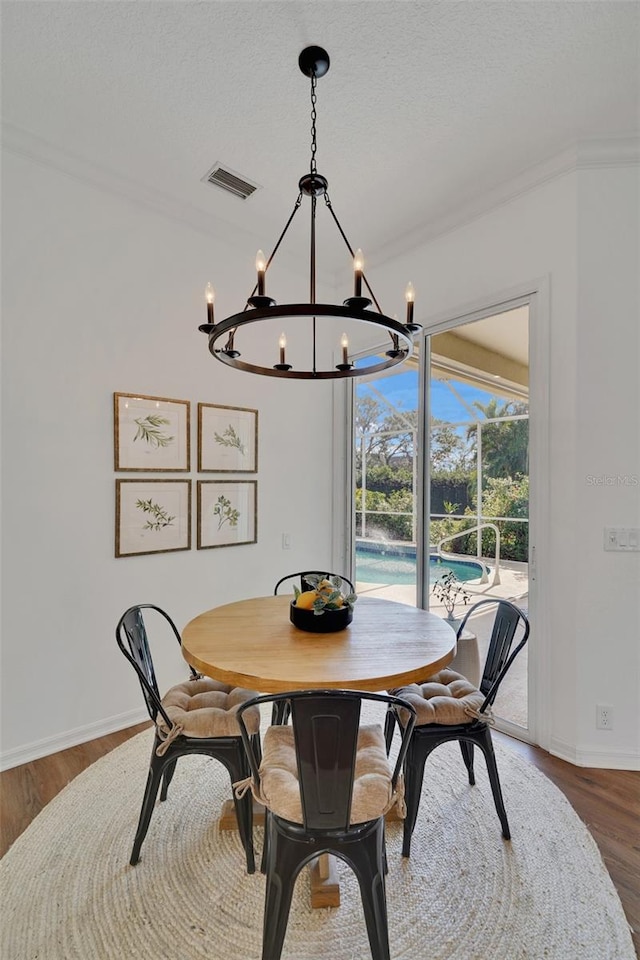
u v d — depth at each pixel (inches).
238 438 121.6
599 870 61.0
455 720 65.5
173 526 108.3
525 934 52.5
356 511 140.9
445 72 72.5
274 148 90.1
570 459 88.7
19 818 71.0
